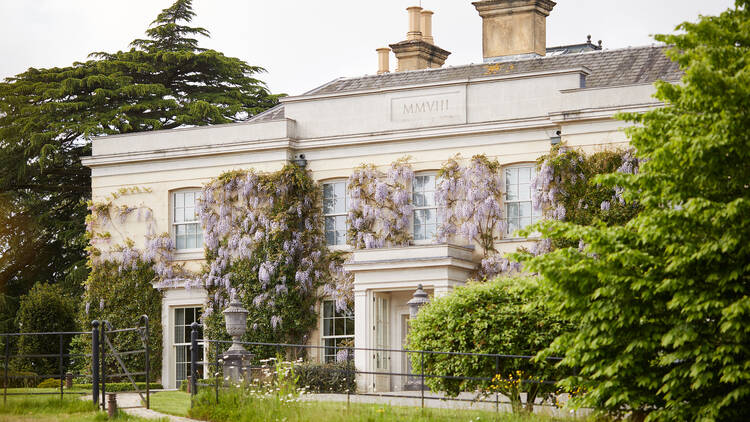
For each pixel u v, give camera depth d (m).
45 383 28.84
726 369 13.65
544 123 28.06
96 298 32.12
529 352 18.39
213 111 40.94
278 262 30.27
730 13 14.67
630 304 14.40
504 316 18.55
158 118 41.56
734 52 14.03
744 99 13.56
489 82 28.95
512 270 27.98
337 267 30.11
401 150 29.81
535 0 31.81
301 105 31.02
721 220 13.59
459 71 31.55
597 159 26.97
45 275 40.84
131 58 42.66
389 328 28.84
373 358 28.12
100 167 32.69
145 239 31.94
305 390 19.22
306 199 30.58
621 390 14.80
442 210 29.05
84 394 20.67
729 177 14.16
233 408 17.55
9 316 38.78
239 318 23.77
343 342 29.83
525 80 28.53
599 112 27.06
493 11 32.34
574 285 14.68
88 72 41.69
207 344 30.64
